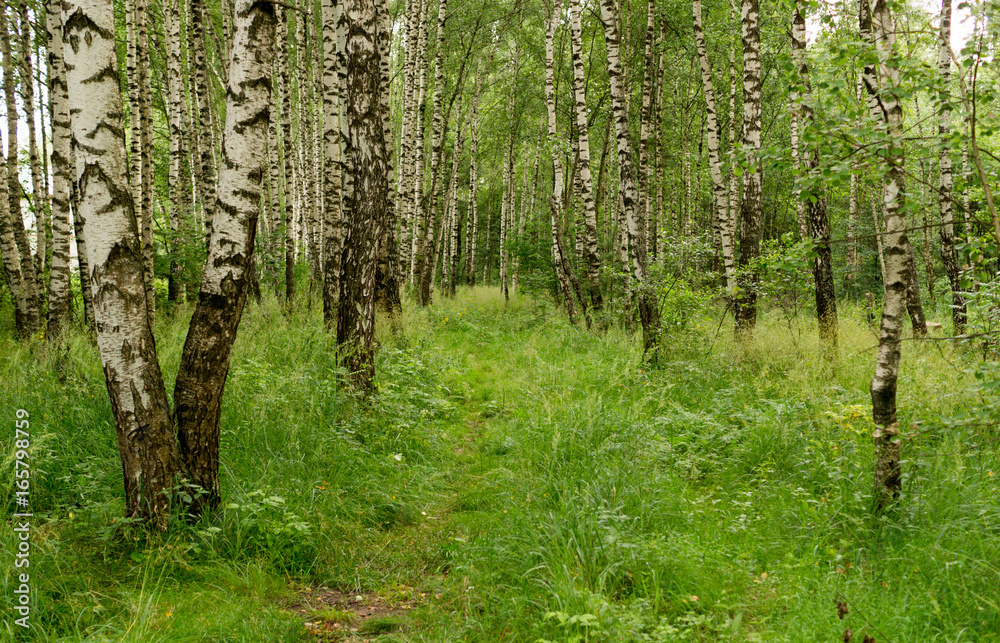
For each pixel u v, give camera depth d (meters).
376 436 6.22
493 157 29.69
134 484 3.94
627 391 7.86
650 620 3.24
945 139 3.77
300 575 4.05
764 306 13.88
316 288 14.92
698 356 8.92
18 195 9.45
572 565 3.71
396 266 12.44
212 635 3.32
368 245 6.91
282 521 4.31
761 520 4.38
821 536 4.10
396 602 3.83
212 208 11.27
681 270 10.18
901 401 5.99
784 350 8.68
